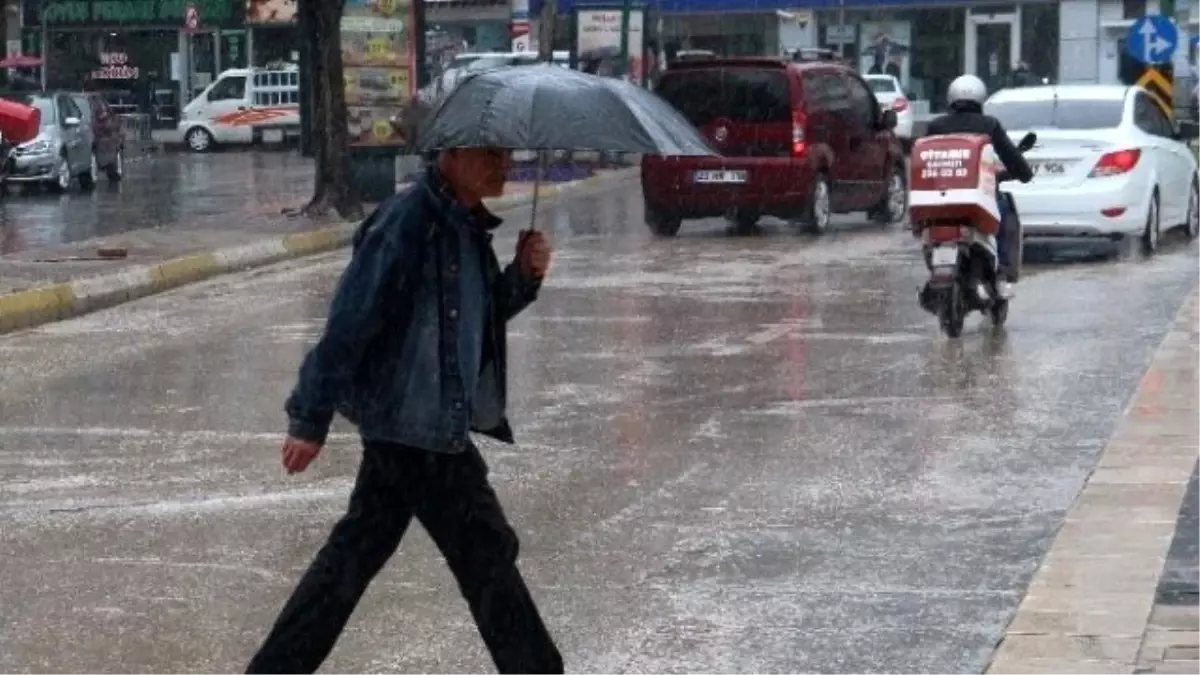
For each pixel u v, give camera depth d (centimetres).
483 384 770
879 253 2852
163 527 1184
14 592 1041
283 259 2983
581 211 3803
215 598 1027
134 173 5141
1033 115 2705
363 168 3731
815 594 1026
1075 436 1438
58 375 1806
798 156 3091
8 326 2159
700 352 1867
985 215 1888
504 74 766
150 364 1869
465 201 758
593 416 1536
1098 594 987
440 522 761
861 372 1739
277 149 6475
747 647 934
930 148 1892
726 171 3106
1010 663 876
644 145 745
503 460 1367
